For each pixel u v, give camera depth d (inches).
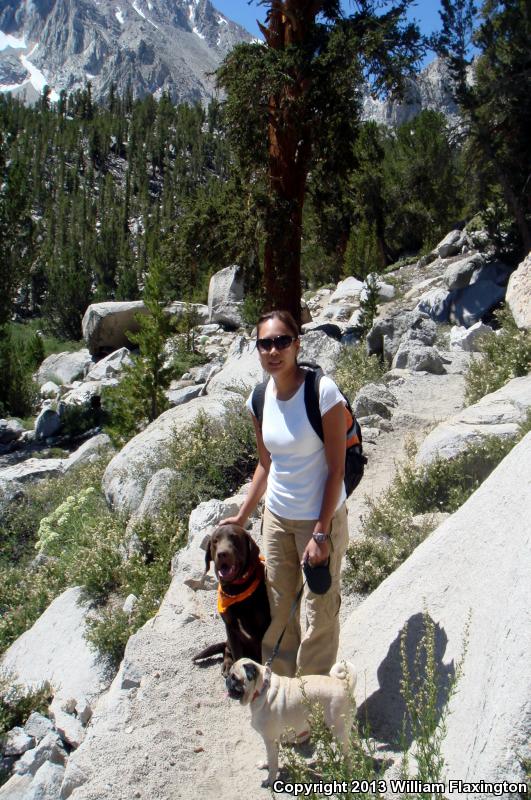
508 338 421.7
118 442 541.3
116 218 3838.6
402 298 911.0
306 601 143.9
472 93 845.8
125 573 275.3
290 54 736.3
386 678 147.6
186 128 5684.1
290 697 126.9
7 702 237.0
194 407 412.2
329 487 137.6
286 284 797.9
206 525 256.4
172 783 147.4
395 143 1690.5
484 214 824.3
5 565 419.8
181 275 848.9
